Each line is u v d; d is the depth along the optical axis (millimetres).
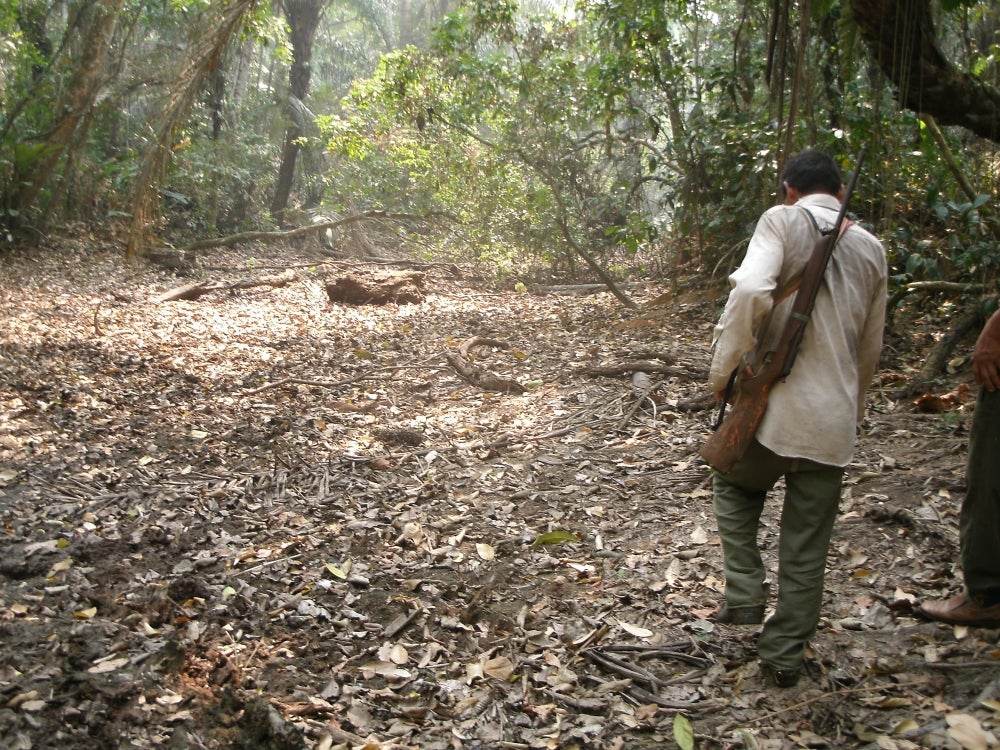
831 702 2902
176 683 3037
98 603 3576
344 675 3170
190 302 11555
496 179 12867
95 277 12984
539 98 11539
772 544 4059
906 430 5344
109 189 16438
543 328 9844
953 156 7832
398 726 2887
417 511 4613
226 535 4297
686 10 11125
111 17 14266
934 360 6230
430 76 12211
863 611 3449
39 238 14352
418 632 3475
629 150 12891
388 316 10961
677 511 4520
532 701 3039
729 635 3359
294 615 3547
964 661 3061
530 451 5574
